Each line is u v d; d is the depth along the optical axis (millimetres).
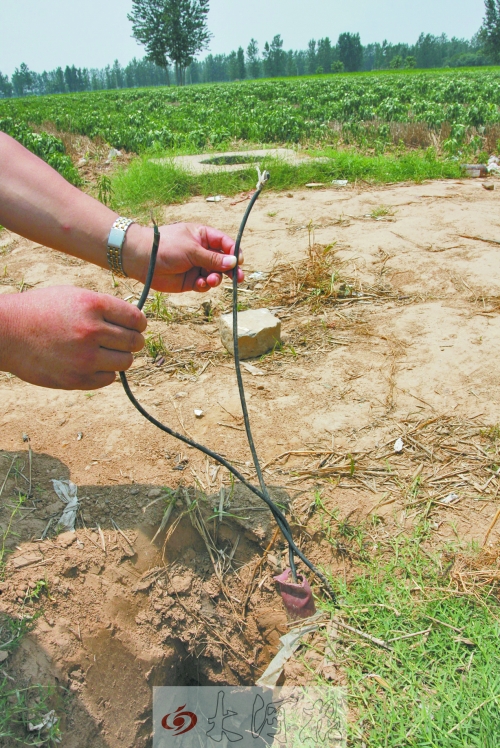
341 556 2012
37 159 1870
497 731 1434
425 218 5102
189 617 2018
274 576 2035
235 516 2111
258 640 2020
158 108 19266
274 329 3107
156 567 2039
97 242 1859
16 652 1683
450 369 2842
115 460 2324
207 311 3643
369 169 7312
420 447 2373
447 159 8617
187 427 2516
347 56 103938
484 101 15695
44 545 1966
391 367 2896
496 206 5453
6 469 2240
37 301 1433
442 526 2033
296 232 4961
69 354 1447
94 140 11875
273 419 2562
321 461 2320
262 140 11266
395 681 1596
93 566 1952
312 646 1738
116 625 1901
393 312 3471
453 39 137500
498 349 2973
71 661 1761
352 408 2615
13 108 23641
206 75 156500
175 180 6613
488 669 1562
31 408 2643
